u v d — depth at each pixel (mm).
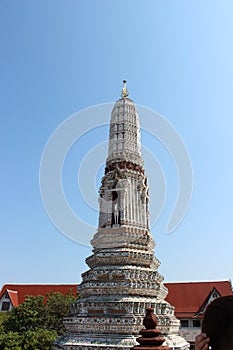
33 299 64500
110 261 36031
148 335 19250
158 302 32750
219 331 6355
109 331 30203
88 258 38500
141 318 30250
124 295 33062
